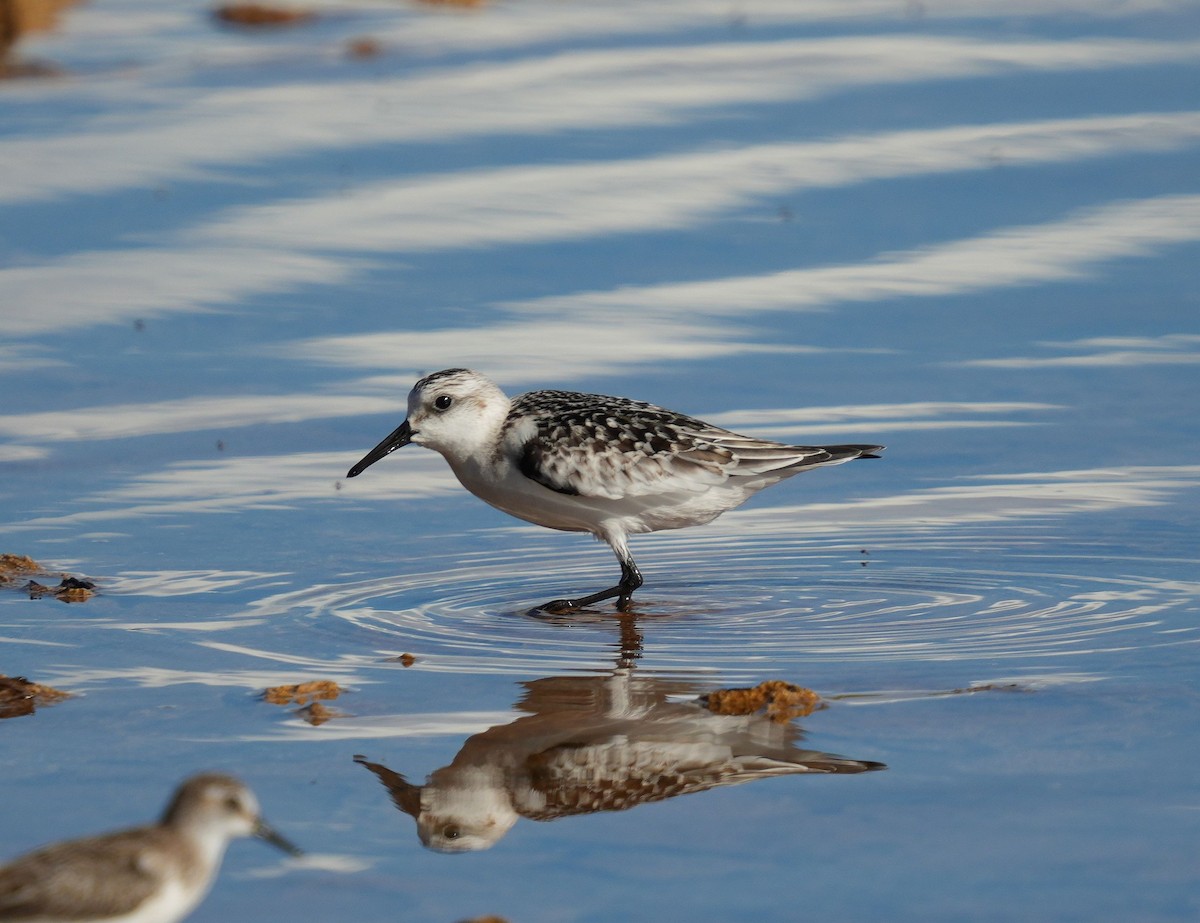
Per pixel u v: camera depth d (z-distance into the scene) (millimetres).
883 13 35125
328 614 12047
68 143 26609
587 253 21359
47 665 10906
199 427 16438
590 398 13156
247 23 36500
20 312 19578
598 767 9234
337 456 15828
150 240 22094
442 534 14039
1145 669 10680
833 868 7914
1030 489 14688
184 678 10680
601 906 7566
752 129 26359
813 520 14336
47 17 36594
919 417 16438
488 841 8297
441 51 33000
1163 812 8461
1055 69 29531
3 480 15023
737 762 9266
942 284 20078
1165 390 16953
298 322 19344
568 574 13211
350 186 24172
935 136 25688
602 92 28906
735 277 20469
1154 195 22844
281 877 7895
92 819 8500
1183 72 29031
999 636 11484
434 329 19000
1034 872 7824
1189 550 13219
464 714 10070
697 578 13125
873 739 9555
